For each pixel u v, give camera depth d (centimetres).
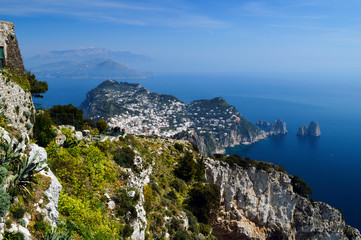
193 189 4206
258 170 5991
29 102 2206
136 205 2445
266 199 5888
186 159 4638
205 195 4178
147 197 2927
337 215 6575
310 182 17088
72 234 1625
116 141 3528
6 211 1162
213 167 5350
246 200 5634
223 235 5375
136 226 2262
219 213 5275
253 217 5644
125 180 2639
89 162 2469
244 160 6231
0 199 1138
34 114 2259
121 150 3159
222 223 5256
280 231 5944
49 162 2114
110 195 2322
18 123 1972
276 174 6147
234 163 5816
